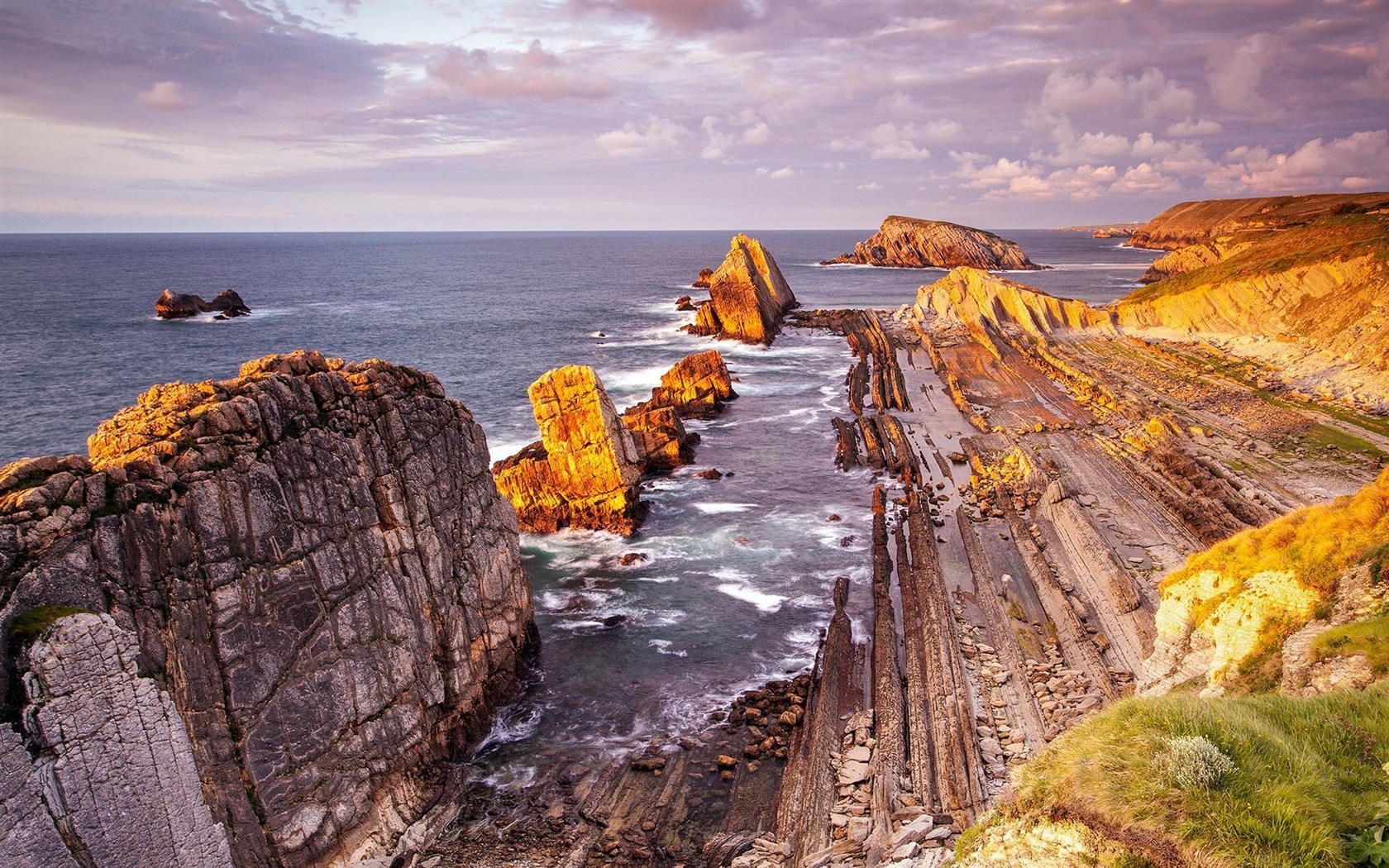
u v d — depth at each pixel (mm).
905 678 34125
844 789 26406
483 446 33531
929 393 83312
